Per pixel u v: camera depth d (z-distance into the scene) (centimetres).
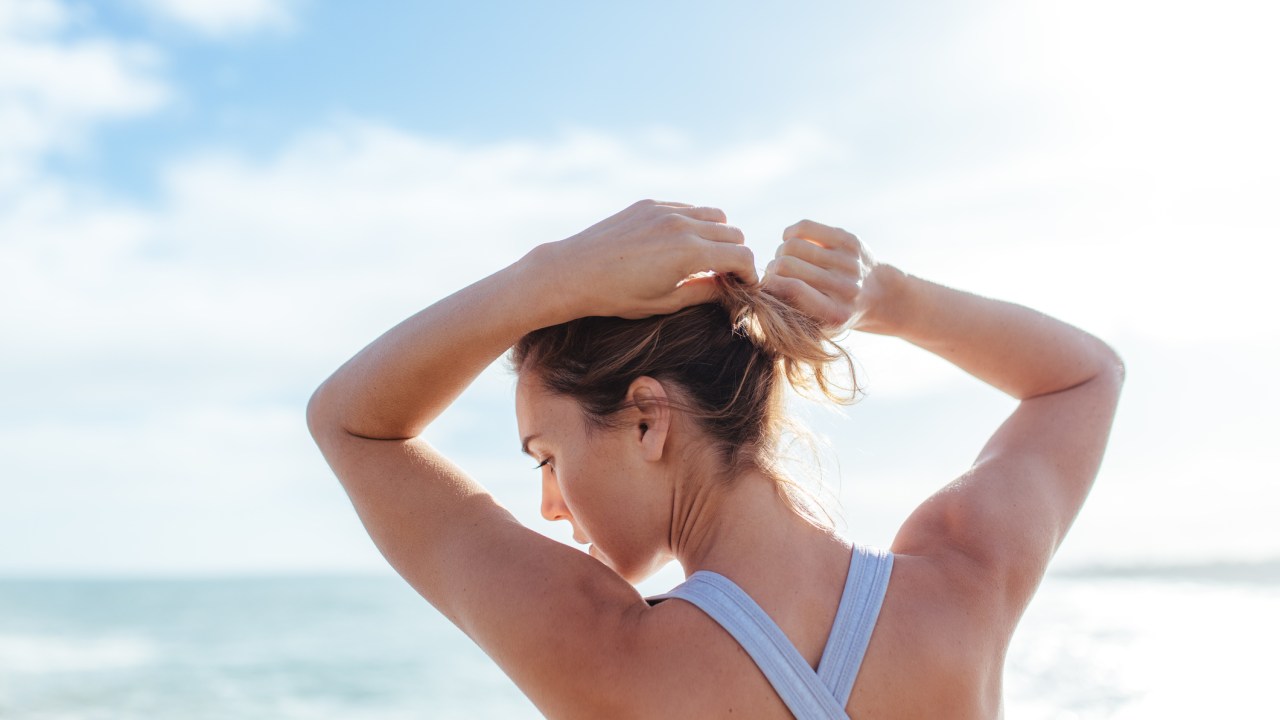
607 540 112
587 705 95
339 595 2764
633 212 104
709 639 95
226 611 2275
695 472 107
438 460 114
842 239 117
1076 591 1591
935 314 136
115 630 1955
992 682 104
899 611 100
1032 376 139
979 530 112
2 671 1487
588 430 110
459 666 1453
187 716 1149
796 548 102
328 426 115
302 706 1204
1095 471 132
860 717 94
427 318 108
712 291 107
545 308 103
